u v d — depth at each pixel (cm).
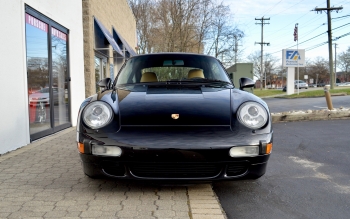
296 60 2441
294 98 2000
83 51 838
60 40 672
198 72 401
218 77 397
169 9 2712
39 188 303
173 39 2706
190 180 259
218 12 2680
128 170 260
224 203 280
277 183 335
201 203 270
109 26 1214
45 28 588
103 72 1165
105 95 313
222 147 254
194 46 2770
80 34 795
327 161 423
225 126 267
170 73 400
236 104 291
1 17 430
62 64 693
